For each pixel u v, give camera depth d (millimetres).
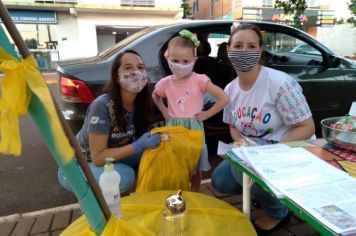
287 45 3566
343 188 1059
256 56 1780
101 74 2688
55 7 13031
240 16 17250
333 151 1416
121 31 14695
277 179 1127
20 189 2832
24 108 698
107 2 13742
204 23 3174
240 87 1952
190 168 1889
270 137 1886
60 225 2197
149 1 14289
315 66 3621
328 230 854
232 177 2059
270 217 1992
